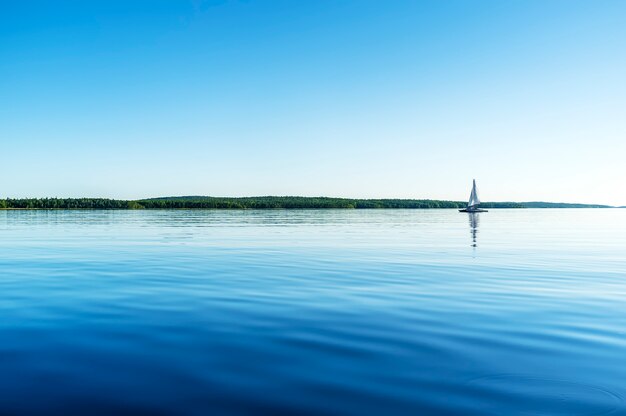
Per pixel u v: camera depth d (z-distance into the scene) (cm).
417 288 1638
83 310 1277
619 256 2789
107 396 696
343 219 9775
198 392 711
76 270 2116
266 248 3250
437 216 12950
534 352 906
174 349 923
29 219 9450
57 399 685
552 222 9175
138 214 13788
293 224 7219
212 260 2516
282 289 1616
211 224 7162
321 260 2520
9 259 2572
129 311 1264
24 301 1402
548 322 1145
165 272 2047
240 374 785
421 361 852
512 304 1361
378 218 10756
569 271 2106
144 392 711
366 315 1217
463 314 1230
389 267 2227
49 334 1030
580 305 1351
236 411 646
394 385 739
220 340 985
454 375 782
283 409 652
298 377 771
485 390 720
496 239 4256
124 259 2566
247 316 1205
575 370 806
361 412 643
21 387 730
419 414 637
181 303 1372
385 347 938
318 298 1450
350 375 781
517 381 755
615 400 684
